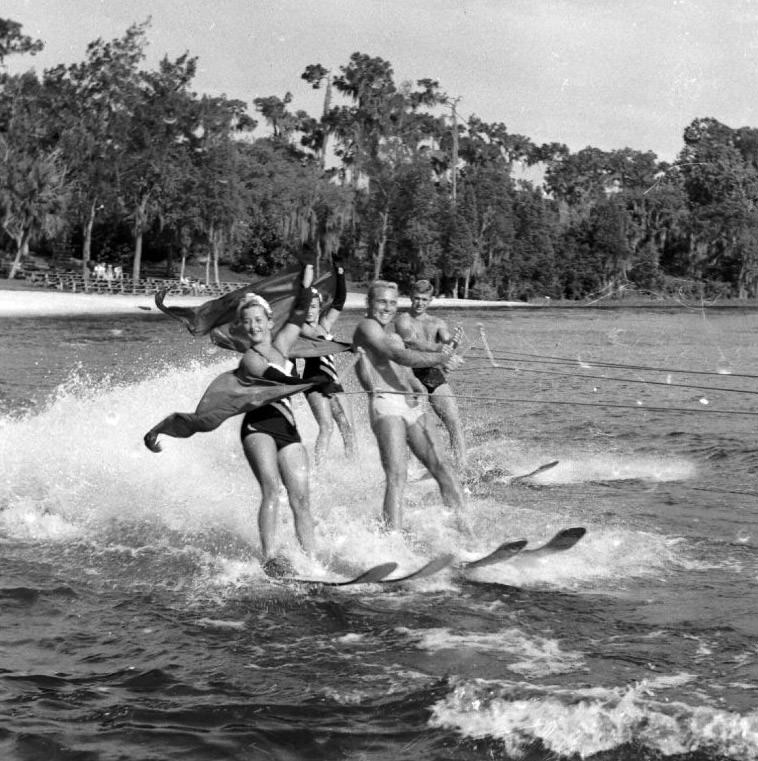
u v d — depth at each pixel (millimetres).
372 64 102812
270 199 89812
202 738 4688
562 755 4527
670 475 11031
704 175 63250
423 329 10680
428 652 5691
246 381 7320
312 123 109000
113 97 69750
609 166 99625
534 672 5387
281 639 5910
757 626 6070
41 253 86562
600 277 80812
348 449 11023
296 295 7664
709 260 66250
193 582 6945
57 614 6281
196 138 75312
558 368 24891
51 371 21141
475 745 4621
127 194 72125
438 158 105562
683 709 4883
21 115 69438
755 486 10383
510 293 87688
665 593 6738
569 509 9242
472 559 7555
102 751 4566
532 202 89625
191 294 70125
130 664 5520
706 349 32219
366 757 4543
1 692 5137
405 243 83812
